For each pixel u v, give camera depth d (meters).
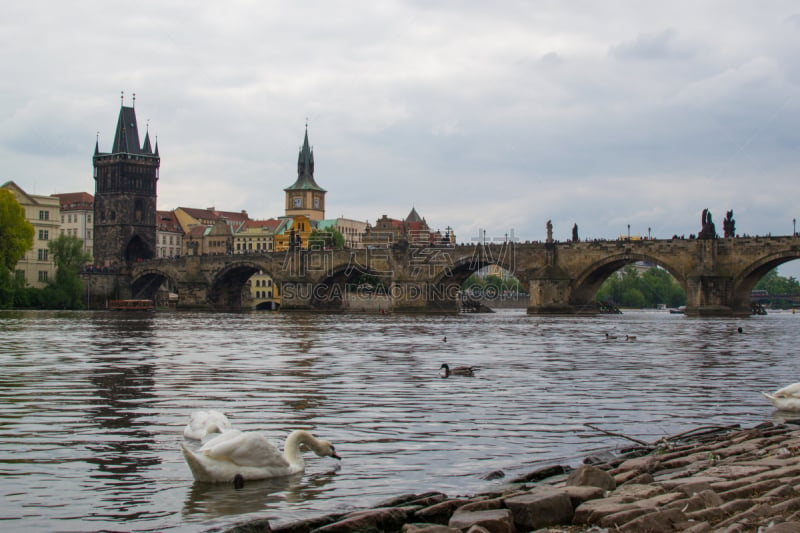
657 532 16.44
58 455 25.89
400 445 27.83
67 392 41.03
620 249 186.50
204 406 36.34
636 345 81.88
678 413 35.06
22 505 20.50
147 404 36.91
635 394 41.25
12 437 28.78
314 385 44.59
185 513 19.83
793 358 64.88
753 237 169.12
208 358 62.69
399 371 52.72
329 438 29.03
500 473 23.61
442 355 67.44
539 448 27.44
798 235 164.25
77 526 18.92
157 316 190.25
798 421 32.25
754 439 26.64
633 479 20.94
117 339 88.44
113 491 21.73
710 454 24.05
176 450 26.62
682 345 82.00
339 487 22.17
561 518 17.83
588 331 114.38
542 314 194.75
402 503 19.80
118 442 27.92
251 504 20.52
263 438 23.34
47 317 168.12
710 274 172.38
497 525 16.97
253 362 59.25
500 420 32.94
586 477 19.95
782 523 15.79
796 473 20.59
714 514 17.45
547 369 54.88
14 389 42.19
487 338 95.62
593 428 29.70
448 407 36.44
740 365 58.50
